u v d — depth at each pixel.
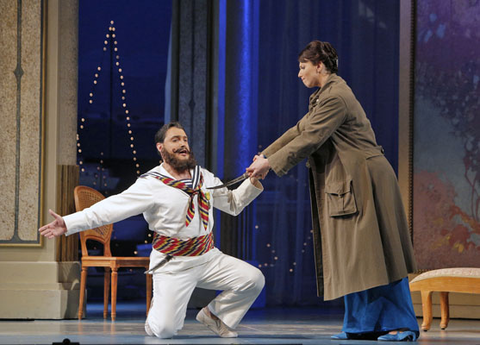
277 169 7.71
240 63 14.46
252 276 8.08
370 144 7.86
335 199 7.71
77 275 11.67
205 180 8.34
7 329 9.24
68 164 11.91
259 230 15.24
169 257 7.95
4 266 11.39
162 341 7.34
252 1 15.04
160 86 15.80
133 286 15.62
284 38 15.35
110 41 15.68
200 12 14.58
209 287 8.26
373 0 15.42
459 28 12.83
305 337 8.12
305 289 15.27
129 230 15.58
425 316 10.13
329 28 15.45
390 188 7.73
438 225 12.80
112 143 15.65
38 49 11.62
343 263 7.62
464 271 9.95
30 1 11.62
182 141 8.18
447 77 12.87
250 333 8.83
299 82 15.33
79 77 15.57
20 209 11.52
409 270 7.80
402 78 13.09
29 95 11.59
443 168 12.82
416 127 13.00
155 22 15.80
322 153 7.96
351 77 15.40
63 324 10.23
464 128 12.76
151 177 8.03
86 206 11.66
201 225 8.05
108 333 8.57
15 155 11.55
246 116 14.47
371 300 7.73
